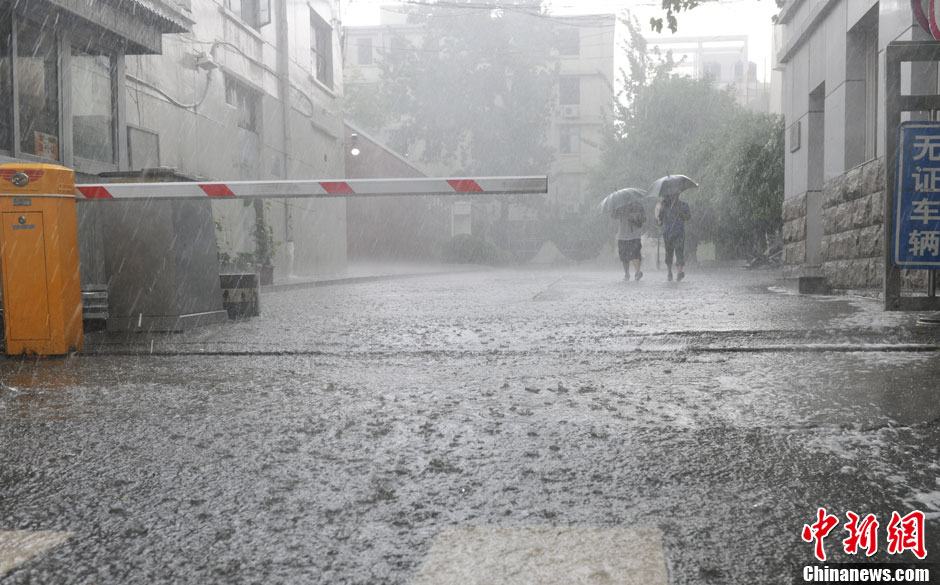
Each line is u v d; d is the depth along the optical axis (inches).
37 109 319.3
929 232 211.5
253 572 63.3
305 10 746.2
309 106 754.8
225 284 278.2
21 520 76.5
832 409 115.7
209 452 99.4
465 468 90.6
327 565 64.2
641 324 232.5
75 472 92.0
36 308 189.0
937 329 197.2
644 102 1390.3
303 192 206.5
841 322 217.6
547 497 80.1
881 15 325.1
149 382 151.2
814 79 423.8
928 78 293.7
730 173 825.5
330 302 371.2
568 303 327.3
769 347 174.1
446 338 212.8
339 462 94.0
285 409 124.3
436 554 65.8
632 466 90.1
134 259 232.2
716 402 123.2
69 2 317.4
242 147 613.3
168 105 487.8
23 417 121.6
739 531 70.0
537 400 127.8
